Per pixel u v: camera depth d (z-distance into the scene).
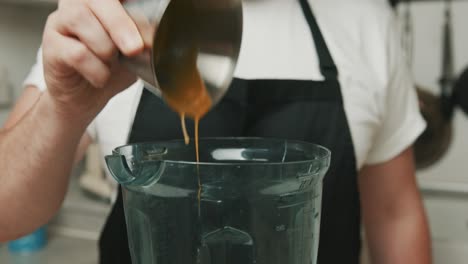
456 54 1.33
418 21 1.34
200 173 0.40
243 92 0.69
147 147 0.47
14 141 0.56
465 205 1.34
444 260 1.29
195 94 0.45
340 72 0.72
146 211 0.42
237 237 0.42
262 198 0.42
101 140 0.72
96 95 0.48
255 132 0.70
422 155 1.34
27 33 1.53
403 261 0.81
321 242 0.71
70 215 1.50
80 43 0.40
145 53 0.38
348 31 0.76
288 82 0.71
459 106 1.32
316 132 0.70
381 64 0.76
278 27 0.74
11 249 1.36
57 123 0.51
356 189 0.72
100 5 0.39
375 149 0.80
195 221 0.42
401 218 0.82
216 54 0.45
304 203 0.44
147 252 0.44
